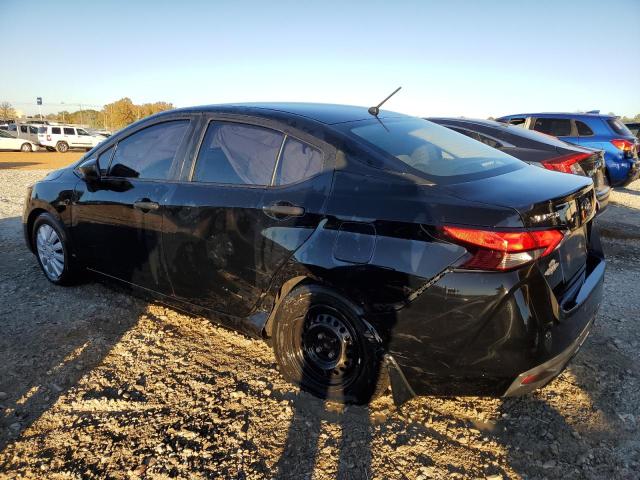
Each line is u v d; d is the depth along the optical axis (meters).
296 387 2.92
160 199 3.30
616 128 9.14
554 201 2.29
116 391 2.86
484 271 2.16
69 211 3.97
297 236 2.65
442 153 2.89
